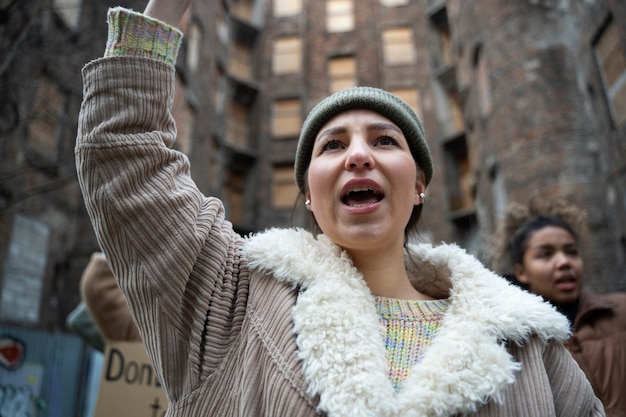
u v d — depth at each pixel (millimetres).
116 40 1147
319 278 1039
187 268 1039
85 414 5867
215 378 998
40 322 7957
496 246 3145
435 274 1288
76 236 9016
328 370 887
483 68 10055
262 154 17875
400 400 868
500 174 8859
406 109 1273
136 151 1040
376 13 19375
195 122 13055
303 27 19281
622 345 2092
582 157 7281
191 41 13102
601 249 6594
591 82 7219
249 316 1044
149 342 1049
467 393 872
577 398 1029
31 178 7594
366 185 1092
